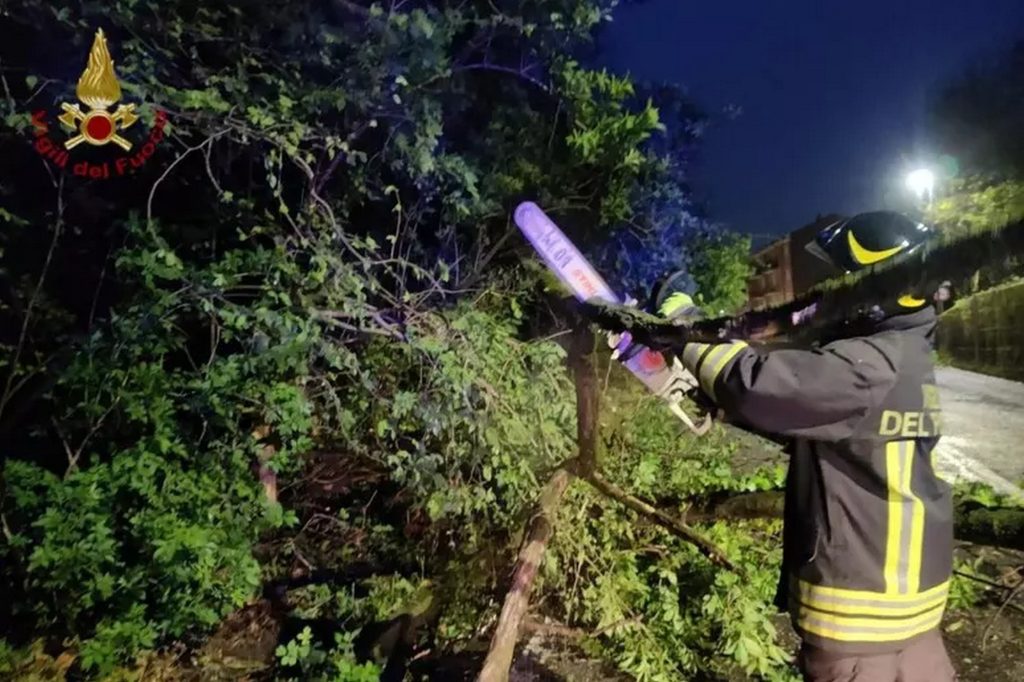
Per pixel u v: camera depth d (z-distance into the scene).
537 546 3.00
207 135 3.71
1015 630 3.55
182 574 3.15
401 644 3.64
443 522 4.11
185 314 3.76
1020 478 5.32
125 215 4.18
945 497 2.08
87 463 3.75
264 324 3.49
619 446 3.85
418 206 4.48
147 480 3.20
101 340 3.40
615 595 3.45
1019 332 9.02
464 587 3.64
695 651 3.55
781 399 1.89
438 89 4.19
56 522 3.07
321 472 4.78
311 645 3.71
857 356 1.91
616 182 5.00
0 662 3.28
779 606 2.26
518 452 3.73
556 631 3.46
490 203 4.49
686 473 4.05
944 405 7.75
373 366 3.93
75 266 4.30
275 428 3.66
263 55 3.75
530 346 3.92
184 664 3.66
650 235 5.61
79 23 3.43
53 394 3.66
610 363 3.78
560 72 4.86
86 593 3.16
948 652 3.43
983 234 1.59
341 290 3.67
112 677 3.37
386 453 3.96
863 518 1.98
